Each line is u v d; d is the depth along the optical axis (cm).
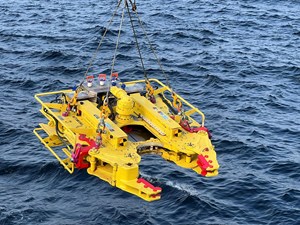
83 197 2864
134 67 4638
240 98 4094
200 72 4566
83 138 2055
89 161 2030
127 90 2305
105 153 1983
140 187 1891
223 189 2939
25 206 2783
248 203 2831
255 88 4291
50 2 6744
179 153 2119
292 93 4247
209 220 2698
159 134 2141
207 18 6275
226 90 4219
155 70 4581
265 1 7219
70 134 2120
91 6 6612
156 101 2352
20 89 4147
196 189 2931
